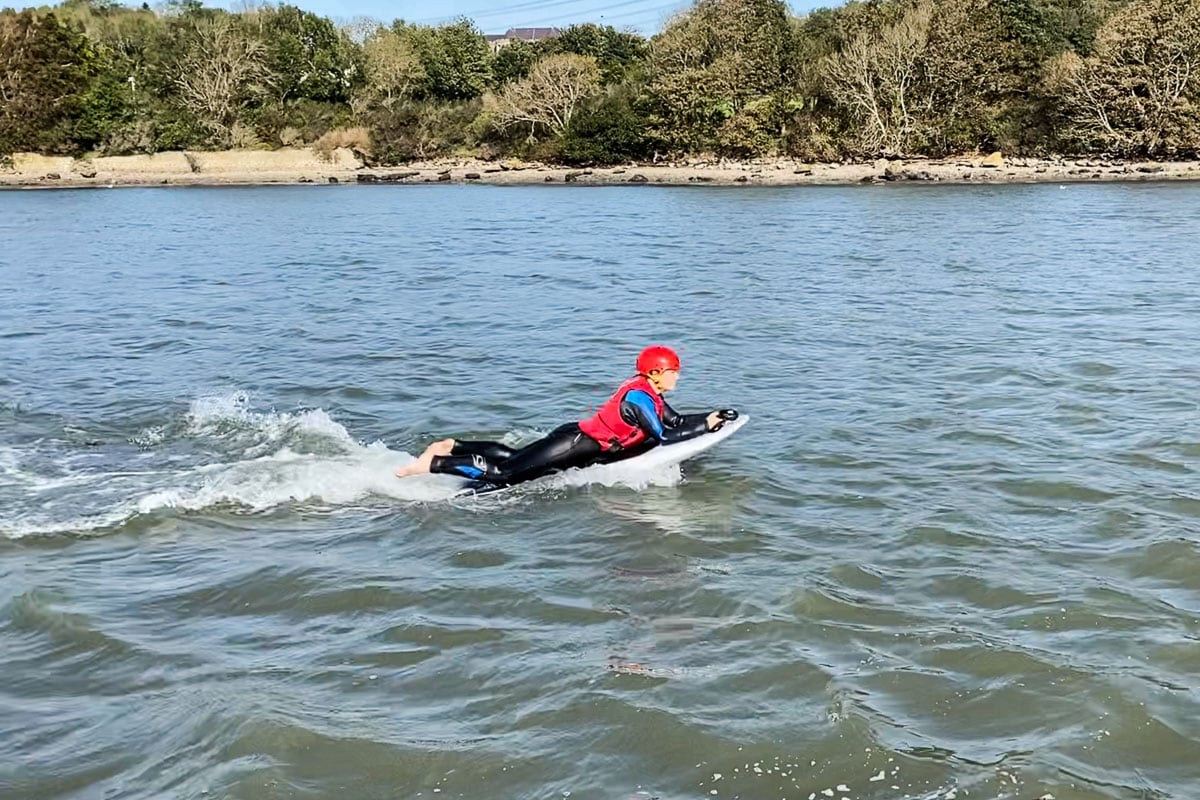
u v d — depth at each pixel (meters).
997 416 10.25
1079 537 7.14
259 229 34.56
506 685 5.26
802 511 7.84
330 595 6.46
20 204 48.66
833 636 5.73
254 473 8.86
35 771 4.59
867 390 11.43
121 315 17.45
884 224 32.16
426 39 82.50
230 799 4.34
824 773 4.46
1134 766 4.48
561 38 86.44
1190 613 5.93
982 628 5.80
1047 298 17.20
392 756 4.64
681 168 62.06
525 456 8.58
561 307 17.50
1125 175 53.44
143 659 5.64
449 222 36.47
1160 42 56.34
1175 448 9.02
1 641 5.90
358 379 12.41
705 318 16.14
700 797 4.32
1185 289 17.72
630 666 5.43
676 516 7.79
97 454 9.57
